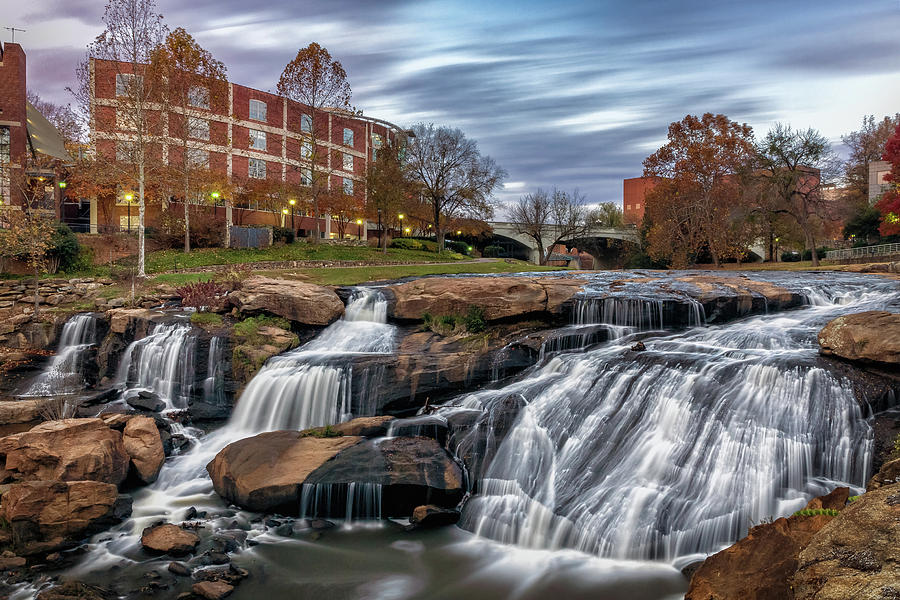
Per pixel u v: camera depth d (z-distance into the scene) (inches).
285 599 350.6
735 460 410.6
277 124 2454.5
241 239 1843.0
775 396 445.4
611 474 440.5
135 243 1578.5
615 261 3767.2
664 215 2190.0
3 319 1016.2
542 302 767.1
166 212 1748.3
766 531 269.4
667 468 424.5
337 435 539.2
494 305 780.0
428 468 473.1
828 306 749.9
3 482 467.5
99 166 1524.4
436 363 656.4
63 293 1107.9
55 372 832.3
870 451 385.4
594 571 365.4
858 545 199.3
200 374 732.0
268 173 2420.0
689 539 369.4
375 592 357.7
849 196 2573.8
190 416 675.4
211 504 490.0
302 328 827.4
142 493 511.8
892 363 437.7
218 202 2155.5
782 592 234.1
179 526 436.1
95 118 1539.1
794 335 592.7
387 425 542.0
